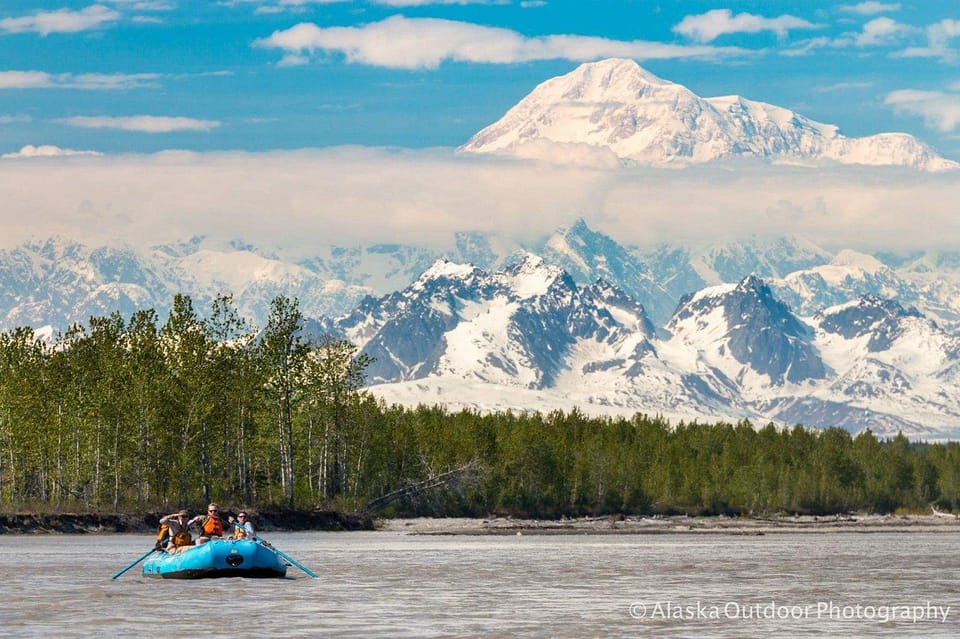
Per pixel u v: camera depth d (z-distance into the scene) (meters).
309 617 163.38
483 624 158.25
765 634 152.50
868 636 151.50
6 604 175.25
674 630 155.50
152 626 154.12
